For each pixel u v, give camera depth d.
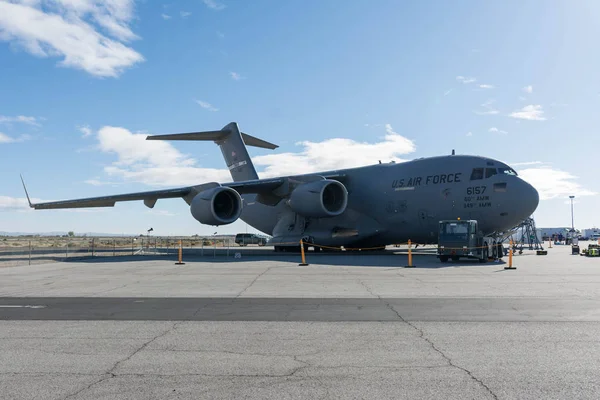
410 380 4.73
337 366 5.24
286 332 6.95
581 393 4.36
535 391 4.41
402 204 26.41
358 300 10.01
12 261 25.39
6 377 4.87
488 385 4.57
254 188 27.83
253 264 20.77
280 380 4.76
